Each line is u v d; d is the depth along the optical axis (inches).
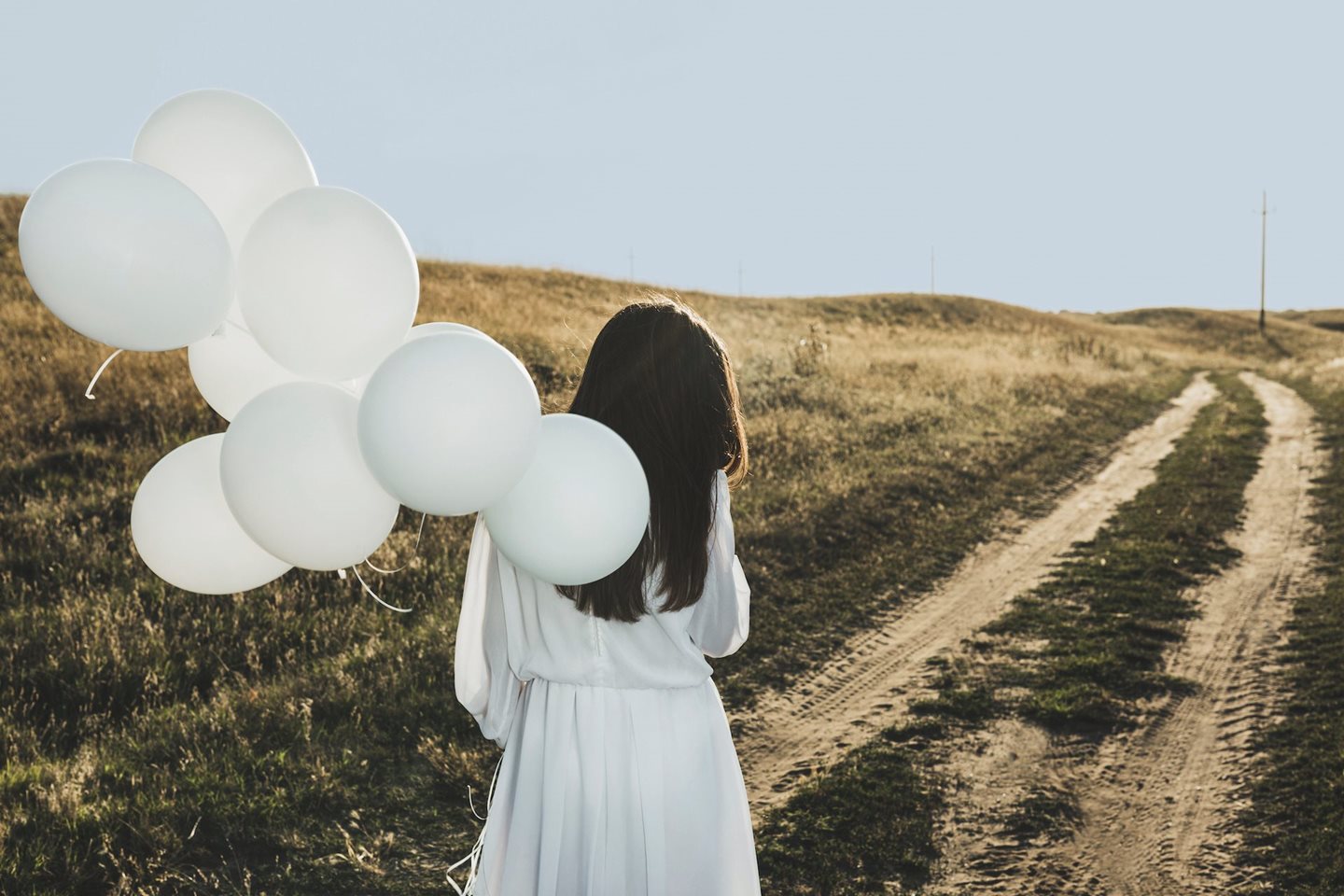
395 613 249.6
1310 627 269.6
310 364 68.6
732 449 78.2
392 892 145.9
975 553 362.3
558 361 533.3
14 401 364.5
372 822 163.0
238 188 72.3
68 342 440.8
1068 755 201.3
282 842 153.8
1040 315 2148.1
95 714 192.7
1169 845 166.9
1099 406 769.6
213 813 157.9
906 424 576.1
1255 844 165.0
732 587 78.4
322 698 197.0
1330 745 195.9
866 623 284.5
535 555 65.7
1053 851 165.3
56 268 58.7
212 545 74.9
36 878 139.1
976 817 176.7
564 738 76.8
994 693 233.1
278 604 243.6
